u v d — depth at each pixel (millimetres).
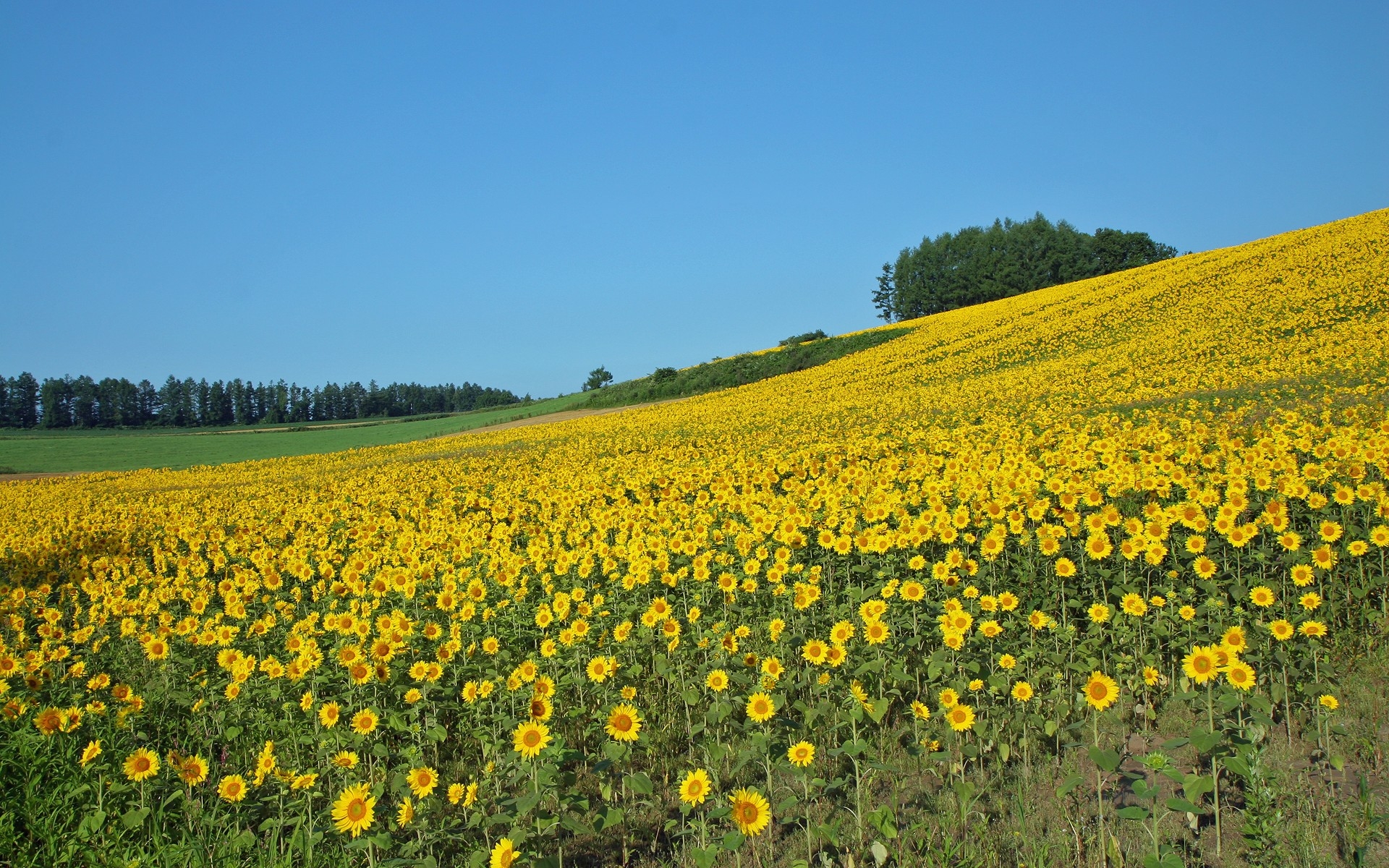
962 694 6133
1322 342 26984
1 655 7418
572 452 29500
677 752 6363
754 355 69188
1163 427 16641
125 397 116250
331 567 12023
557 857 5008
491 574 9930
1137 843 4668
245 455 59375
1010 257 102938
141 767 5281
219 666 7309
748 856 4992
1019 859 4551
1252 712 5223
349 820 4605
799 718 6312
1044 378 30922
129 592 12055
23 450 66250
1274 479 9320
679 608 8688
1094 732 5574
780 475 18062
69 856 5012
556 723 6496
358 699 6738
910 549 8719
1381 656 6363
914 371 42188
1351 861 4234
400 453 42812
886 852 4641
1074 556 8266
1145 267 64312
